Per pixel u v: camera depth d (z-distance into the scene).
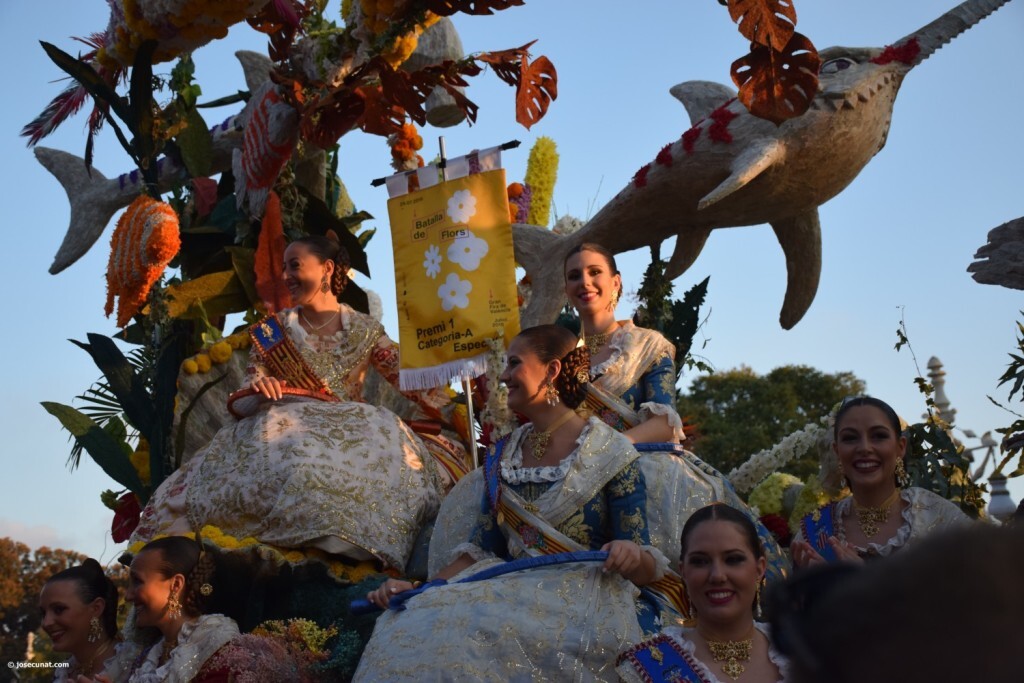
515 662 4.32
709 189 7.67
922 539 0.94
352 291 8.93
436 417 7.28
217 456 6.44
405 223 6.91
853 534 5.35
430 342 6.71
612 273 6.41
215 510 6.17
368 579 6.01
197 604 5.66
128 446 8.73
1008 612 0.85
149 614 5.57
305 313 7.12
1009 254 6.15
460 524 5.37
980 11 7.39
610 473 4.74
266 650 5.36
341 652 5.70
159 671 5.32
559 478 4.75
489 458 5.01
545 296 8.49
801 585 1.16
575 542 4.68
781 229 8.34
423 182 6.92
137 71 8.91
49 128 9.92
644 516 4.72
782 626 0.99
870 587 0.90
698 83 8.39
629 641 4.39
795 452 7.10
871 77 7.34
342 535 5.95
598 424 4.91
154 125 9.15
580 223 9.62
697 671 3.84
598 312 6.35
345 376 7.00
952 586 0.86
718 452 28.00
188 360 7.80
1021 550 0.87
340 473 6.18
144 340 8.48
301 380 6.87
